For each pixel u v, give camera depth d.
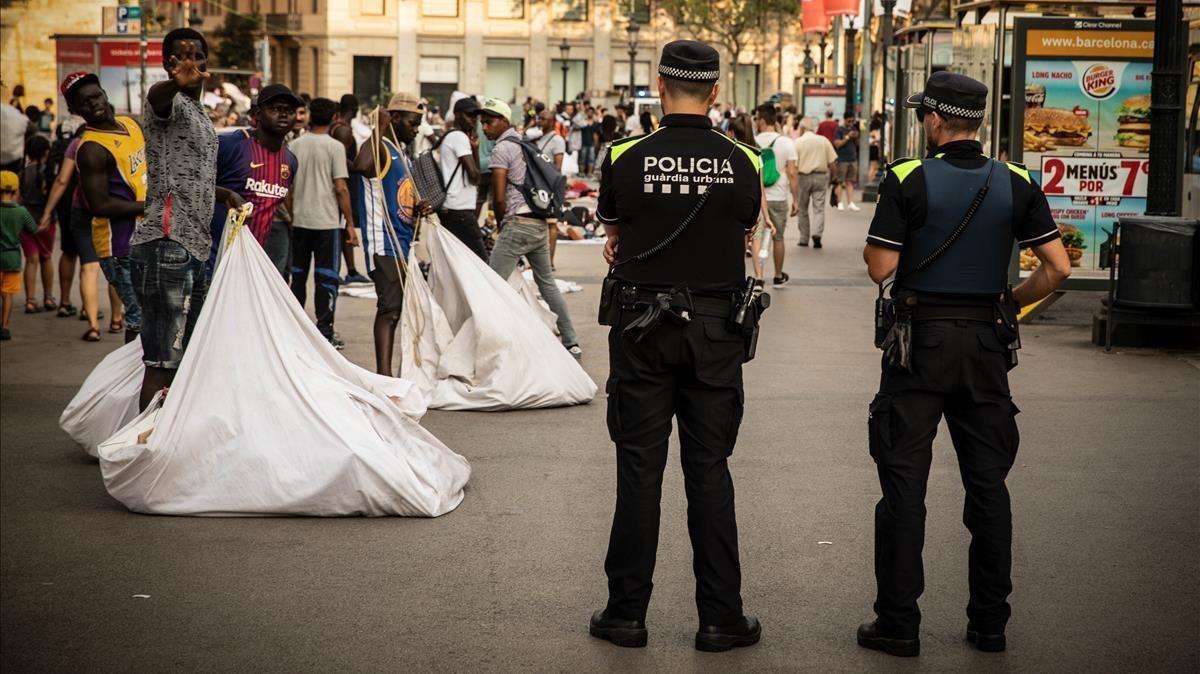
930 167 4.84
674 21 70.06
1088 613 5.19
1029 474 7.31
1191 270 10.98
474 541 6.03
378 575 5.56
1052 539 6.14
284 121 8.86
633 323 4.77
